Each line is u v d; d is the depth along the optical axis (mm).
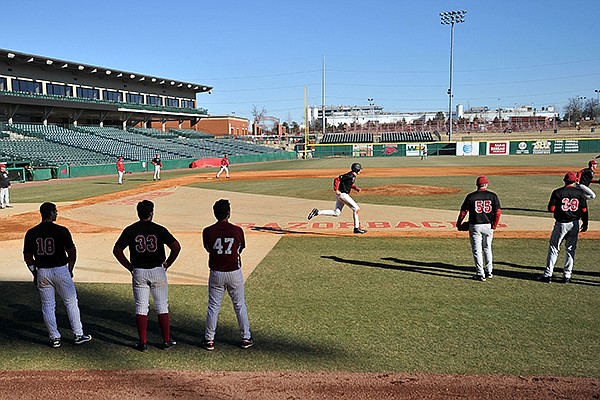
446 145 67188
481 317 7012
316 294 8219
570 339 6184
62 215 17891
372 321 6922
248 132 99812
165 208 19578
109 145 48312
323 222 15438
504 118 142375
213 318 6027
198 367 5621
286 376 5348
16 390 5172
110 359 5895
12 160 34438
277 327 6766
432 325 6730
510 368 5426
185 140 62312
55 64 50531
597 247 11250
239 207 19109
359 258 10703
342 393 4965
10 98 42938
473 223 8859
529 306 7461
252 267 10055
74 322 6316
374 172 37000
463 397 4848
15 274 9992
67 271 6266
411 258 10633
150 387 5180
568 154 61656
